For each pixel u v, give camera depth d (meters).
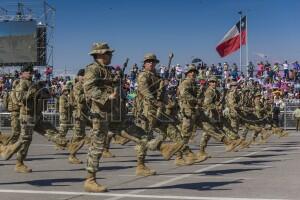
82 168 12.22
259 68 38.44
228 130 16.06
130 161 13.78
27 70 10.96
